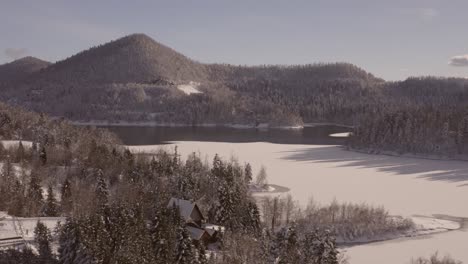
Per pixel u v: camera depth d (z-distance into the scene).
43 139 175.75
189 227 80.62
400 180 167.62
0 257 66.50
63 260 60.50
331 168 190.12
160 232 65.88
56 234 76.50
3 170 123.75
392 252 94.50
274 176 169.62
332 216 107.19
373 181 165.12
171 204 85.62
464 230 110.25
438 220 116.31
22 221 83.31
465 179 170.88
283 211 108.44
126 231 61.97
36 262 65.75
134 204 80.69
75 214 73.88
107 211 69.56
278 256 63.59
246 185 135.00
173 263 63.47
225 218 91.00
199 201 105.56
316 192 144.25
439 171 187.00
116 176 129.38
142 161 139.25
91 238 58.12
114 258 56.31
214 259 70.50
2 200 96.81
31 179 110.00
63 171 136.62
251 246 71.81
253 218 90.06
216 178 121.25
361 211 107.44
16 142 196.62
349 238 100.81
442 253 94.69
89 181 125.12
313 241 63.69
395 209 126.81
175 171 131.75
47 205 96.44
